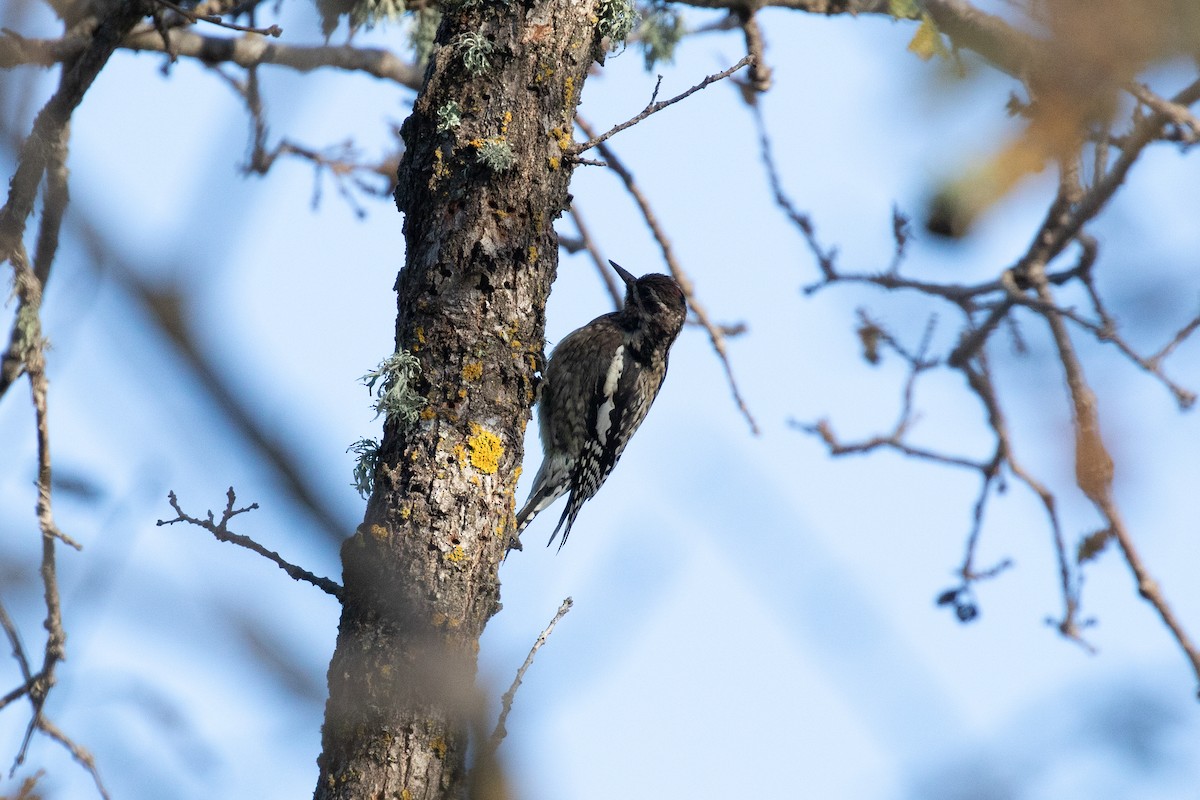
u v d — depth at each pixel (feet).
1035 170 9.13
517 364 30.01
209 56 41.83
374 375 29.40
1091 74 9.43
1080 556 40.16
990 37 9.89
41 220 30.60
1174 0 9.50
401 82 49.01
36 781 23.13
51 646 26.50
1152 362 34.22
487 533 28.66
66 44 33.40
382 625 26.73
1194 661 37.93
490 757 13.91
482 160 30.01
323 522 7.22
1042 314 36.65
